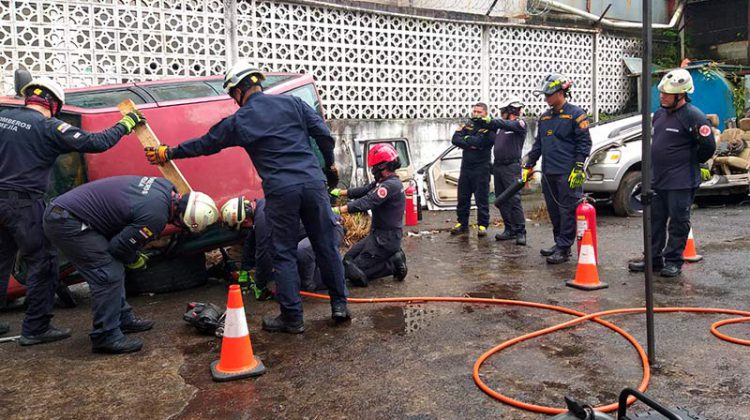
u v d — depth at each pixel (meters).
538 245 6.90
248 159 5.11
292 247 3.91
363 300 4.66
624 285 4.96
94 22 7.25
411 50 10.07
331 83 9.33
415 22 10.07
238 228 4.44
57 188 4.63
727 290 4.70
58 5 7.00
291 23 8.88
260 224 4.61
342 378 3.15
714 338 3.61
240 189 5.07
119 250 3.57
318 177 3.86
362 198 4.95
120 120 4.29
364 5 9.45
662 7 13.71
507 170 6.97
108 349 3.64
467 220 7.68
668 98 4.93
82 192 3.55
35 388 3.14
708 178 5.28
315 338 3.82
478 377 3.05
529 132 11.22
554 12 11.84
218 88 5.29
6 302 4.55
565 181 5.79
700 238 6.95
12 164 3.74
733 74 11.80
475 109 7.01
